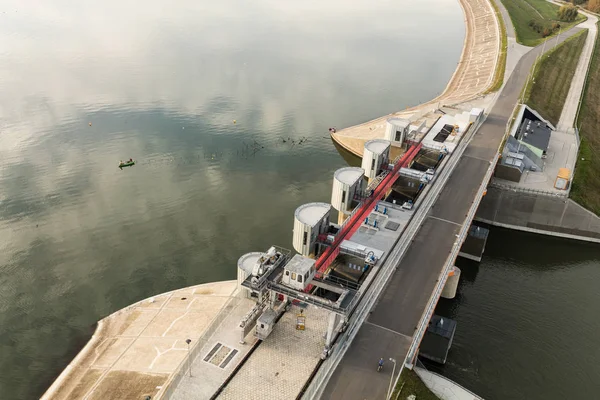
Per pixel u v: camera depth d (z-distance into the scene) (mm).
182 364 60125
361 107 163375
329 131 146250
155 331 74125
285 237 96875
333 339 61250
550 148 132000
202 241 94625
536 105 151000
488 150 117000
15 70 174125
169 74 179375
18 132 132375
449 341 73750
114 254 90250
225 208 105375
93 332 75188
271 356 59812
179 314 77250
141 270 87000
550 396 73125
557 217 110750
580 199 111125
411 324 65938
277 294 67625
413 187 105562
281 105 160625
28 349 72125
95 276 85312
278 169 123375
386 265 75438
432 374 61938
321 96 170125
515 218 113312
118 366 68062
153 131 137750
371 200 92688
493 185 112125
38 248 90750
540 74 172625
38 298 80625
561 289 96750
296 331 63531
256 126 145000
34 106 148000
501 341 81875
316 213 77562
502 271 101188
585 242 110688
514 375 76000
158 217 101125
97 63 185750
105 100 155000
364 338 63281
